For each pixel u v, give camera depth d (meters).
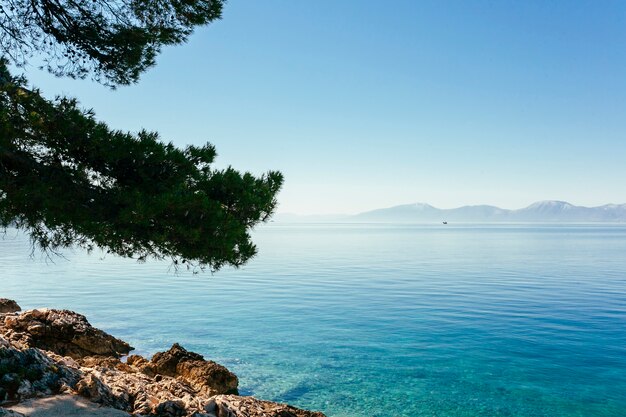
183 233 8.45
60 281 47.94
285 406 14.49
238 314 32.94
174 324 29.47
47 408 9.21
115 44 11.58
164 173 9.12
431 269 66.38
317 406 17.39
